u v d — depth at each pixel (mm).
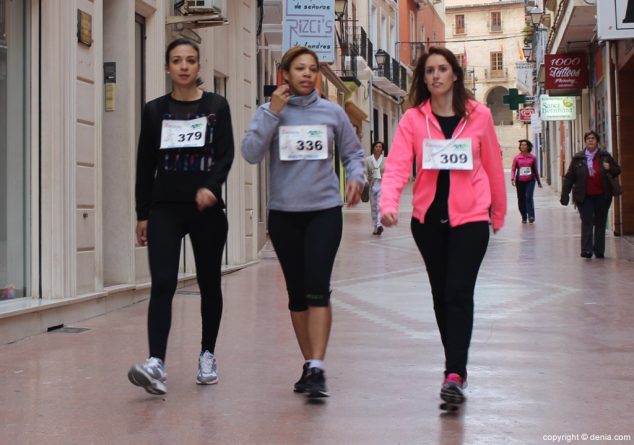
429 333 8227
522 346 7555
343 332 8305
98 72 9648
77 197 9180
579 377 6383
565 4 22125
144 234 6223
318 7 13789
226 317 9258
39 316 8391
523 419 5281
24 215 8898
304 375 5957
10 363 7012
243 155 5926
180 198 5945
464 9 90062
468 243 5594
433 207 5719
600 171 14414
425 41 60188
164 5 11734
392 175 5750
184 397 5875
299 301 6039
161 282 5898
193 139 5910
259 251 17828
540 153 56312
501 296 10562
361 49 39875
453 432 5016
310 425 5184
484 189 5723
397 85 47906
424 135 5738
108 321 9156
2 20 8594
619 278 12102
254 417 5363
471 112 5711
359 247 17641
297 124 5863
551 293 10773
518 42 88625
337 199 5898
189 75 5980
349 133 6004
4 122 8641
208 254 6109
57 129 8852
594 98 24000
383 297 10719
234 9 14680
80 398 5871
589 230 14555
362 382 6273
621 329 8312
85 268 9352
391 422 5234
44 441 4902
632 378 6340
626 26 14969
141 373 5695
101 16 9734
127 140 10492
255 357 7199
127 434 5023
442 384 5875
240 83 14797
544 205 30516
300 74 5855
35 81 8859
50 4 8805
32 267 8898
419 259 15297
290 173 5852
